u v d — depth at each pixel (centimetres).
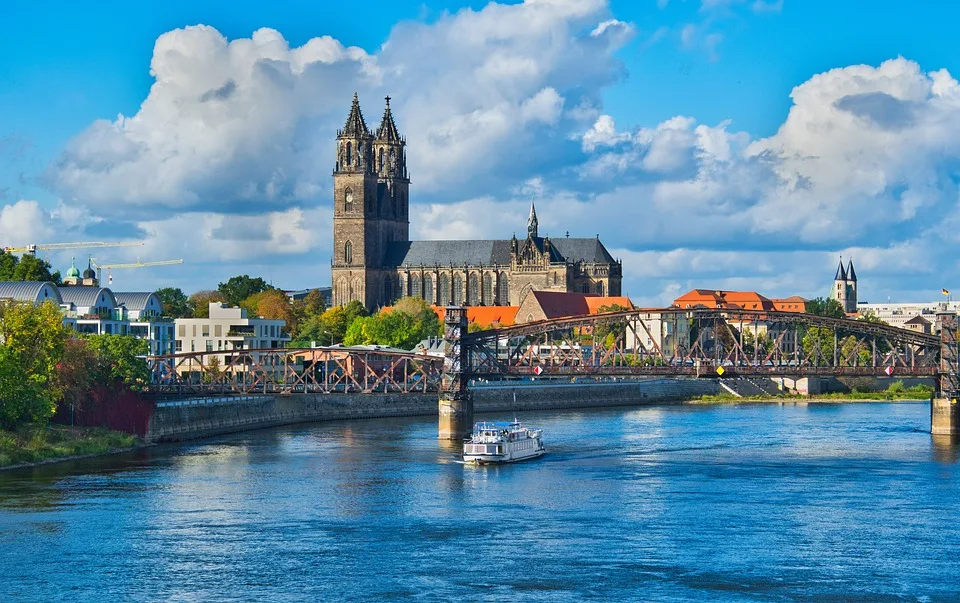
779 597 12244
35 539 14112
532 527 14888
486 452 19950
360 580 12675
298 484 17725
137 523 14912
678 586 12550
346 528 14800
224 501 16338
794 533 14600
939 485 17825
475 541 14188
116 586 12469
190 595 12231
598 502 16462
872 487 17638
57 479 17762
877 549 13875
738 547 13950
